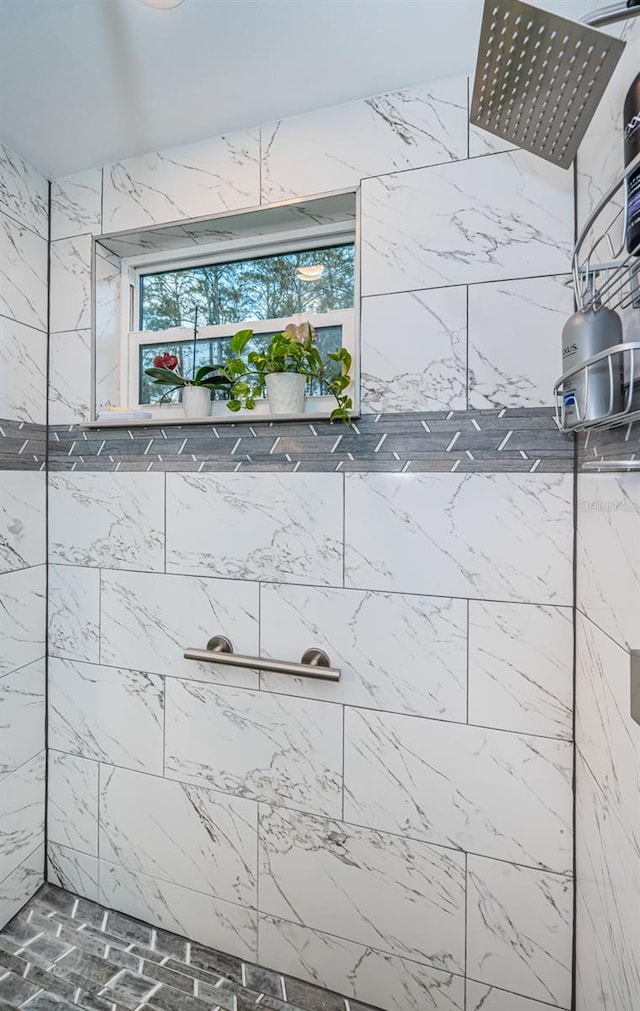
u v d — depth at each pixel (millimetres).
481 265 1023
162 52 973
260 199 1176
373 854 1107
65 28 918
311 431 1156
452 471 1054
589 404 656
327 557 1146
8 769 1297
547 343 987
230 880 1225
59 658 1405
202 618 1252
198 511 1256
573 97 638
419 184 1060
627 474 681
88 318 1360
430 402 1063
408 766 1083
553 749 988
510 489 1016
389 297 1085
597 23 519
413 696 1080
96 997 1122
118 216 1317
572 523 978
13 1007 1101
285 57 986
